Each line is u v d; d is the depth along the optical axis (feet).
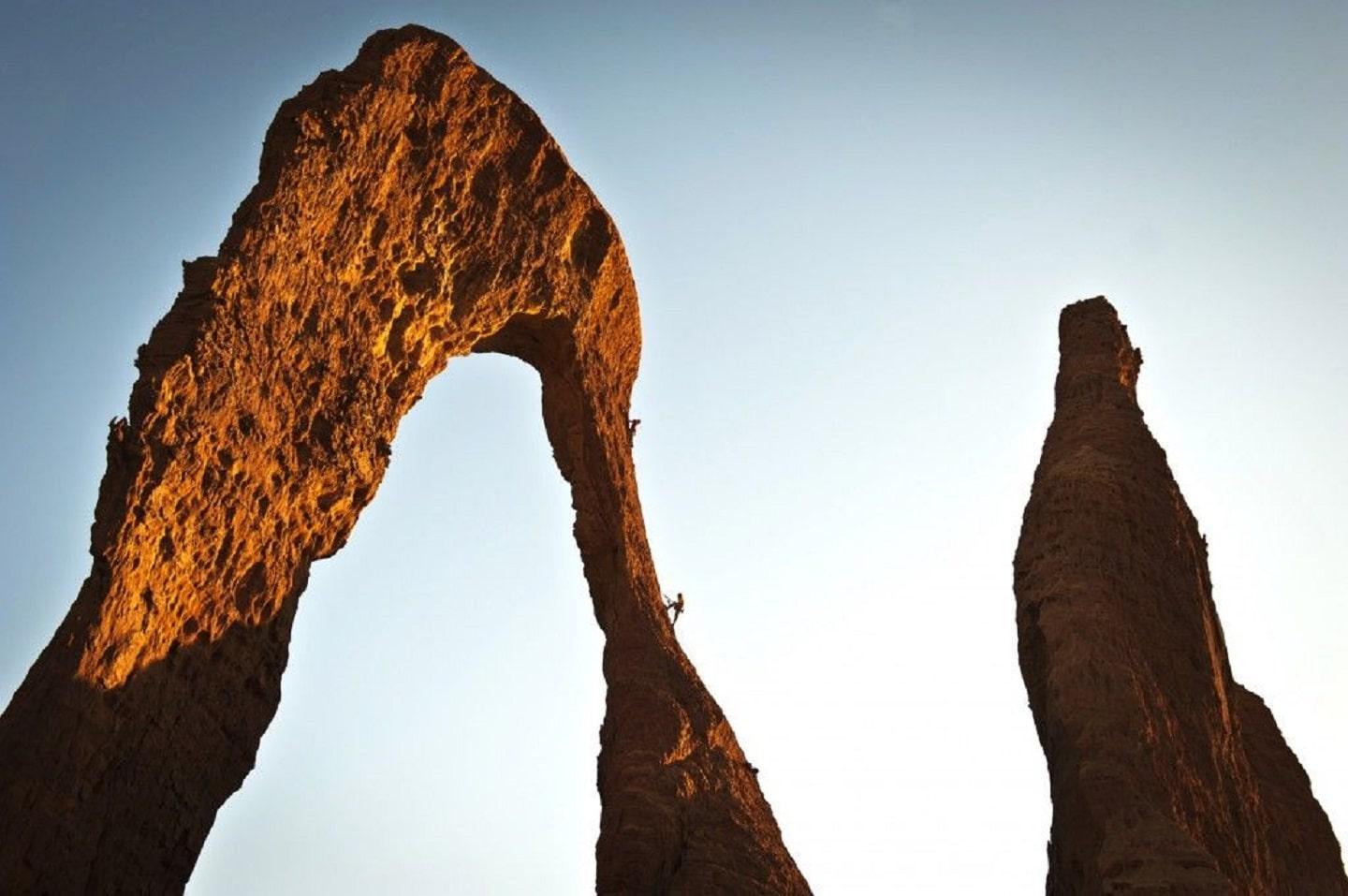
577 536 140.77
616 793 115.44
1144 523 117.50
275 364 112.47
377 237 123.95
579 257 147.23
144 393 102.63
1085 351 137.49
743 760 127.85
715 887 111.04
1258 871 108.27
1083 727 100.37
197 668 104.63
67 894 92.58
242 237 111.65
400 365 125.29
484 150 135.54
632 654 129.39
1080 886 95.76
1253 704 132.26
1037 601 111.34
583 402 144.25
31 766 92.38
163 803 100.73
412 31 131.64
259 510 110.22
